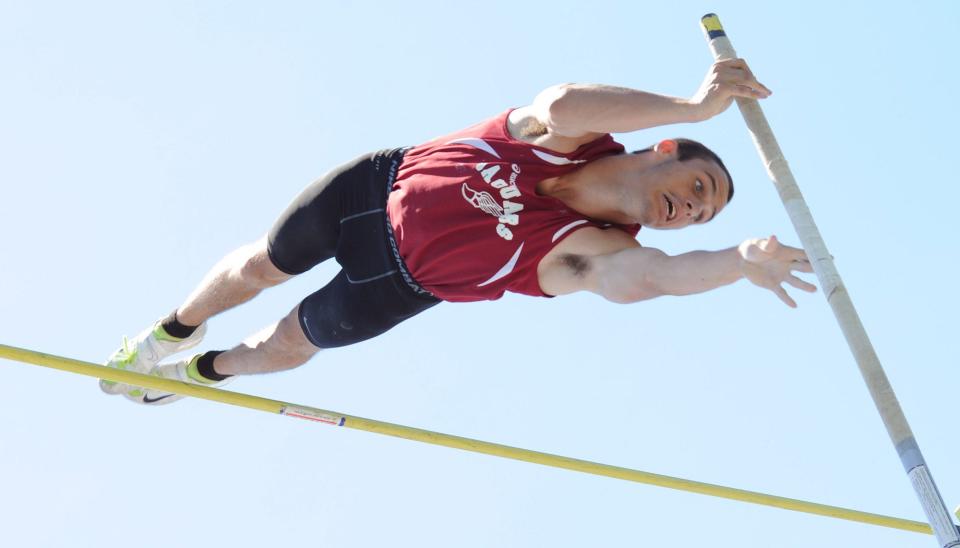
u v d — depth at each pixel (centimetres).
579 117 708
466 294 756
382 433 804
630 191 746
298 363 841
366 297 777
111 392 870
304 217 791
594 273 724
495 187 739
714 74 689
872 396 621
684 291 683
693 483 859
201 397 769
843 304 637
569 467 836
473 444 816
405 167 767
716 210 757
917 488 601
